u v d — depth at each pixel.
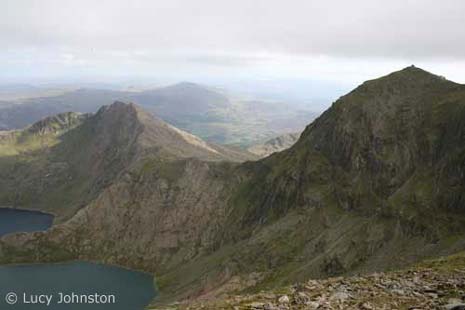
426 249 159.25
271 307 37.22
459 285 36.62
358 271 168.88
